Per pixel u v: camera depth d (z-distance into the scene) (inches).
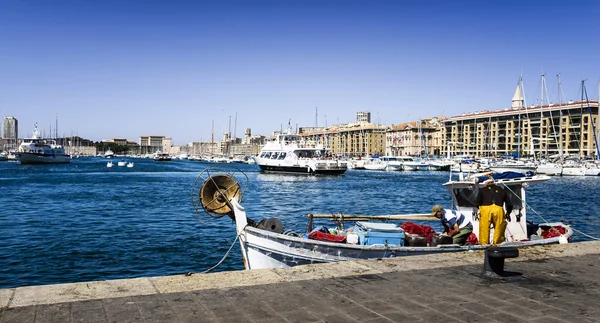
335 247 515.8
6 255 858.8
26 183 2792.8
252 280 333.1
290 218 1411.2
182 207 1614.2
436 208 644.1
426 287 321.7
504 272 364.8
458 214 605.6
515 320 258.5
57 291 300.2
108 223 1240.2
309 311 271.0
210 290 309.0
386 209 1686.8
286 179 3277.6
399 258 409.1
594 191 2426.2
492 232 588.1
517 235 597.0
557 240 559.5
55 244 959.0
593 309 278.2
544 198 2065.7
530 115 6707.7
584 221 1380.4
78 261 821.9
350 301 289.9
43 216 1379.2
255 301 287.9
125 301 284.4
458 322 254.8
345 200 1977.1
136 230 1128.2
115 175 3909.9
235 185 611.8
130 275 741.9
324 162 3575.3
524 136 6717.5
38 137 6122.1
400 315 265.4
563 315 267.1
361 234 544.1
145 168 5521.7
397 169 4904.0
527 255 432.5
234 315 262.8
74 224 1224.8
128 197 1978.3
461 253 432.8
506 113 7042.3
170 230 1127.6
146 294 298.2
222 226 1182.9
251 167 5876.0
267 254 546.0
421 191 2431.1
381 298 296.7
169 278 334.0
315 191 2391.7
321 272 357.4
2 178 3243.1
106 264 803.4
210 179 602.9
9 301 280.7
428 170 4857.3
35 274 741.3
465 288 320.5
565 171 3614.7
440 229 1082.1
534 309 277.6
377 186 2755.9
